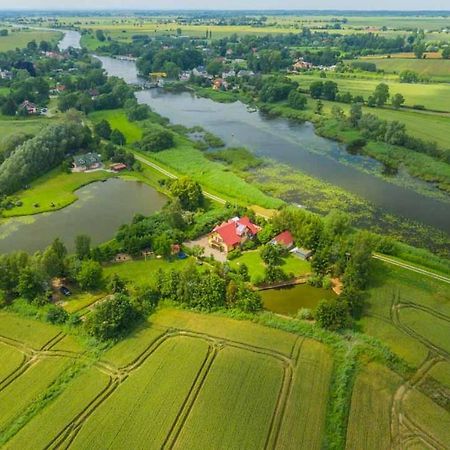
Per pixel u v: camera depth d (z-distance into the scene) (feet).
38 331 248.93
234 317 258.16
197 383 214.48
